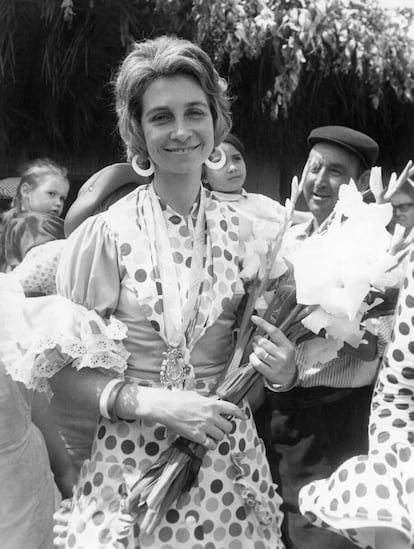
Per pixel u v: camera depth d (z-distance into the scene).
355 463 1.66
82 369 1.88
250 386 1.92
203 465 1.90
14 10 4.36
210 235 1.96
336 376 2.61
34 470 2.11
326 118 5.11
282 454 2.66
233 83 4.83
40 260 2.61
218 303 1.91
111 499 1.86
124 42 4.38
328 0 4.62
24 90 4.68
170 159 1.86
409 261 1.64
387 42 4.88
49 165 3.68
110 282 1.88
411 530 1.53
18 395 2.05
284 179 5.11
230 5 4.41
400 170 5.42
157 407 1.80
